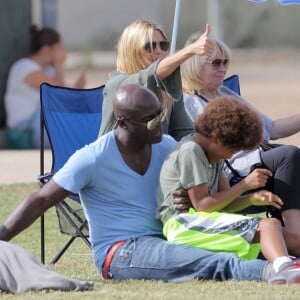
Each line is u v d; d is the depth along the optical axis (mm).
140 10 135500
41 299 17172
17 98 43781
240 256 18438
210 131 18594
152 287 18031
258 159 21328
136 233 19125
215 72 22703
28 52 44656
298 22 142500
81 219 21906
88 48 124875
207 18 114562
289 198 20281
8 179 34094
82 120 23812
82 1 137125
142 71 20734
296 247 18891
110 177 19109
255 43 141500
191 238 18641
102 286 18312
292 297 16875
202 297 17047
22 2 44375
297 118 24766
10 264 18188
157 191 19344
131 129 18859
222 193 18688
